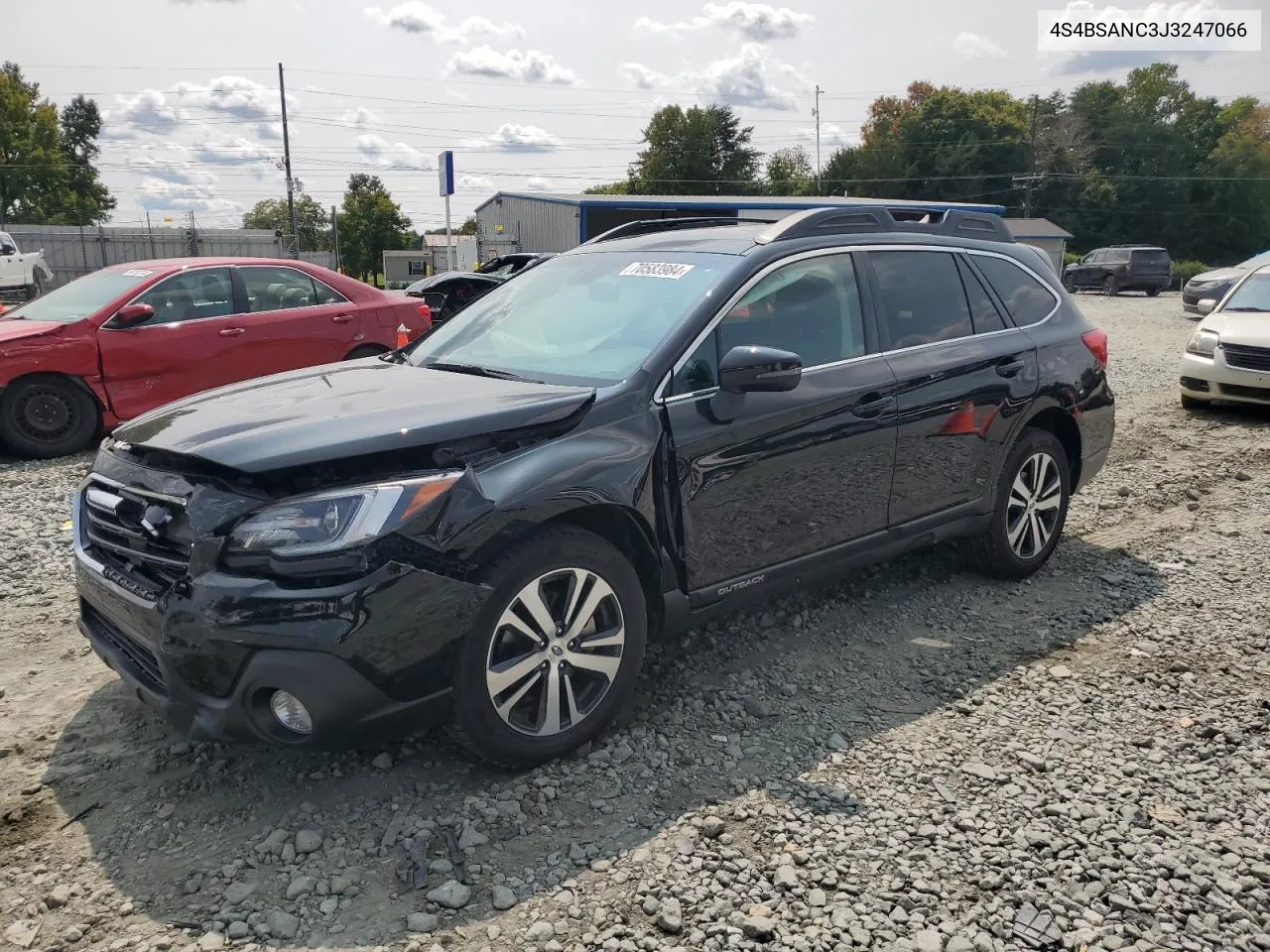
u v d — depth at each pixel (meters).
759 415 3.77
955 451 4.59
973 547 5.05
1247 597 4.96
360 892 2.69
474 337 4.29
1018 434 4.92
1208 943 2.52
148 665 3.11
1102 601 4.90
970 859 2.84
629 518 3.40
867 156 88.75
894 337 4.41
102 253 33.12
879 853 2.86
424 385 3.61
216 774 3.28
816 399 3.96
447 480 2.98
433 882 2.72
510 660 3.12
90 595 3.27
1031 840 2.93
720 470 3.66
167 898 2.67
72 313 8.65
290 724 2.91
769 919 2.56
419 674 2.91
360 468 2.95
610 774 3.25
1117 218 81.19
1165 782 3.27
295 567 2.78
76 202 72.69
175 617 2.86
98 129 78.06
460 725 3.05
